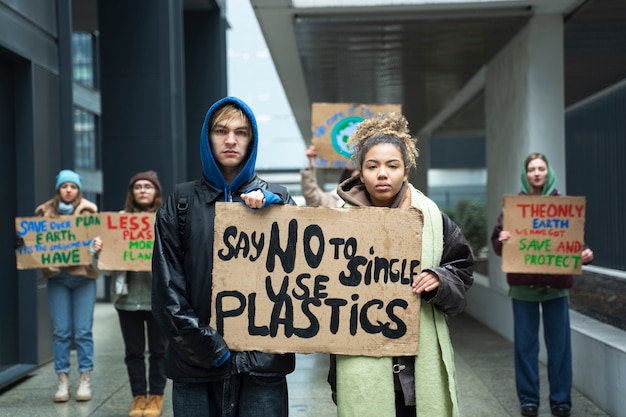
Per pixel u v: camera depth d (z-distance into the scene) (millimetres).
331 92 12086
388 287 2666
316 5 7121
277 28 7926
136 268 4988
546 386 5906
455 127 17188
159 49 9781
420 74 10359
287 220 2701
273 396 2738
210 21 14328
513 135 8195
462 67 9859
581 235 4883
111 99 9844
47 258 5488
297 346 2672
